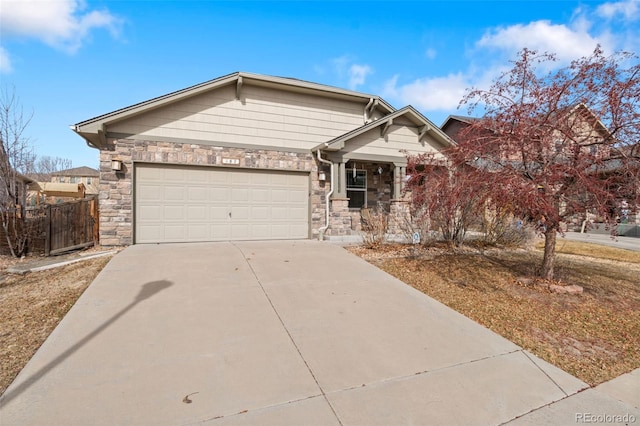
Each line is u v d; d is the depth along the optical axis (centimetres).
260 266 634
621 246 1135
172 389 261
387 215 1042
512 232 996
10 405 234
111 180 827
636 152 481
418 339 373
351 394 266
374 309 458
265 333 368
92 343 328
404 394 269
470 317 451
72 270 624
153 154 860
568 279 654
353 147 1027
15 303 459
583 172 489
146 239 862
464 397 269
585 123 527
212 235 926
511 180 478
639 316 475
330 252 800
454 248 921
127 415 229
